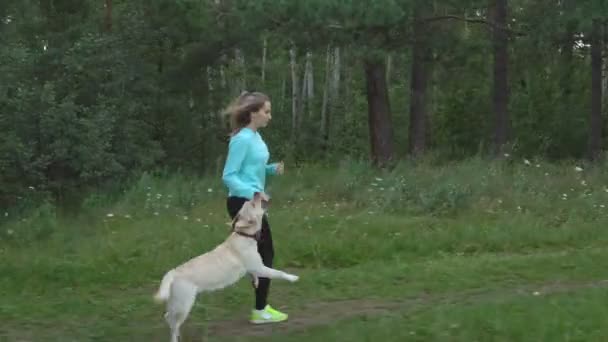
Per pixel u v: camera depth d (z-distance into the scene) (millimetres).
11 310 6750
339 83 41344
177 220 11000
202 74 24703
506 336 5625
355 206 12086
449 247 9406
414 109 22375
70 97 17609
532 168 14664
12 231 10258
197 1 22453
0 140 16641
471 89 33438
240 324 6406
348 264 8781
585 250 8953
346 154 32938
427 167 15016
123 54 22156
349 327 5934
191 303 5668
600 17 16078
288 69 40156
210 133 24984
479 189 12367
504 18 20219
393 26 17422
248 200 6074
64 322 6496
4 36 18484
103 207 13719
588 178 13547
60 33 22156
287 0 16625
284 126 38375
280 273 5984
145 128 22250
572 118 31844
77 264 8250
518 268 8094
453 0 18578
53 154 17062
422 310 6492
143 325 6430
